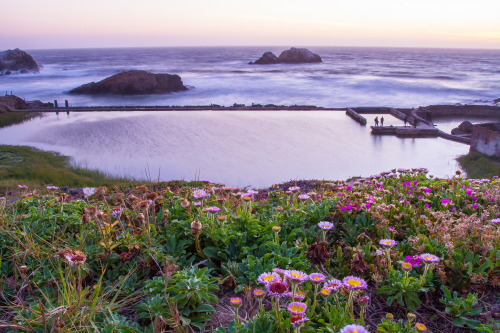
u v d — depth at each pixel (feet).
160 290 9.25
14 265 10.80
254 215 14.28
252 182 60.90
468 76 362.53
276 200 19.67
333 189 24.80
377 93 233.35
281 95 220.84
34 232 12.63
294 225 13.88
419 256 10.00
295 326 6.82
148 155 81.35
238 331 7.42
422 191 17.97
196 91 239.91
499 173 69.82
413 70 435.53
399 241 13.17
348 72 400.67
